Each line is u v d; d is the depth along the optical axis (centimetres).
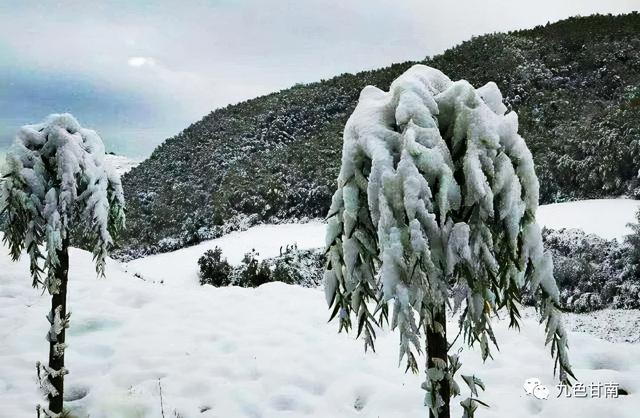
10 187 325
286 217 2477
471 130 198
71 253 966
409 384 452
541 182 1908
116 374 482
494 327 577
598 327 911
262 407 432
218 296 748
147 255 2355
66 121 350
